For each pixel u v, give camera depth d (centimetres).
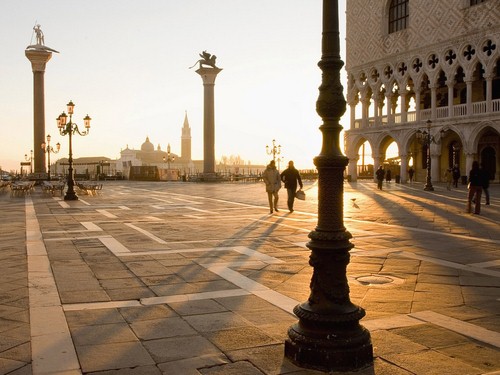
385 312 576
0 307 595
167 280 735
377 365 424
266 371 412
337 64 443
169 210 2002
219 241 1126
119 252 977
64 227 1398
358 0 5238
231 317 555
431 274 779
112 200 2659
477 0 4059
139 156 19562
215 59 6178
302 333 431
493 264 858
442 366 421
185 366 422
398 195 2898
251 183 5756
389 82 4884
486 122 3938
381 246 1053
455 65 4188
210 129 6188
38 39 5259
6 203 2422
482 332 505
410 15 4591
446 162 4694
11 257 923
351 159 5344
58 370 413
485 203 2209
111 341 480
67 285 704
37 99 5194
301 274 776
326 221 442
